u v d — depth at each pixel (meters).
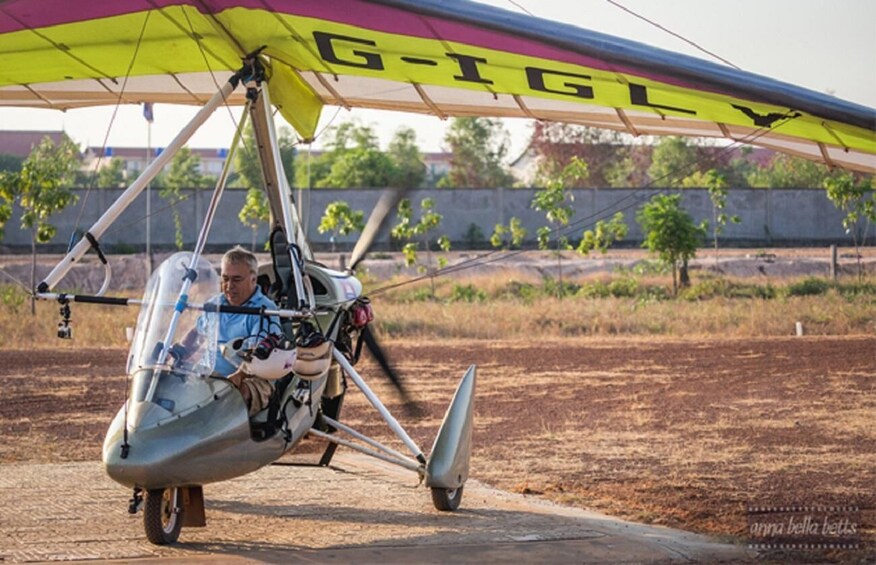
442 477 8.23
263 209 38.94
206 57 9.95
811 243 48.47
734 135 9.07
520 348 21.12
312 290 8.61
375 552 6.82
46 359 19.11
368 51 8.89
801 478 9.82
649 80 7.69
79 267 35.00
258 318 7.51
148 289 7.33
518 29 7.03
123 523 7.58
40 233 27.45
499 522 7.93
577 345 21.66
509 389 16.00
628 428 12.75
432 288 31.53
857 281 32.34
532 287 32.50
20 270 34.12
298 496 8.91
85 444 11.80
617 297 30.48
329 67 9.59
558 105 9.54
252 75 9.13
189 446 6.65
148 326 7.10
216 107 8.92
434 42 8.20
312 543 7.11
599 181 78.38
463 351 20.61
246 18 8.48
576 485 9.69
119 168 72.38
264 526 7.69
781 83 6.95
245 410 7.06
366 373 17.64
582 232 46.19
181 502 7.13
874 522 8.03
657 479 9.88
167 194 43.69
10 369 17.80
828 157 8.95
